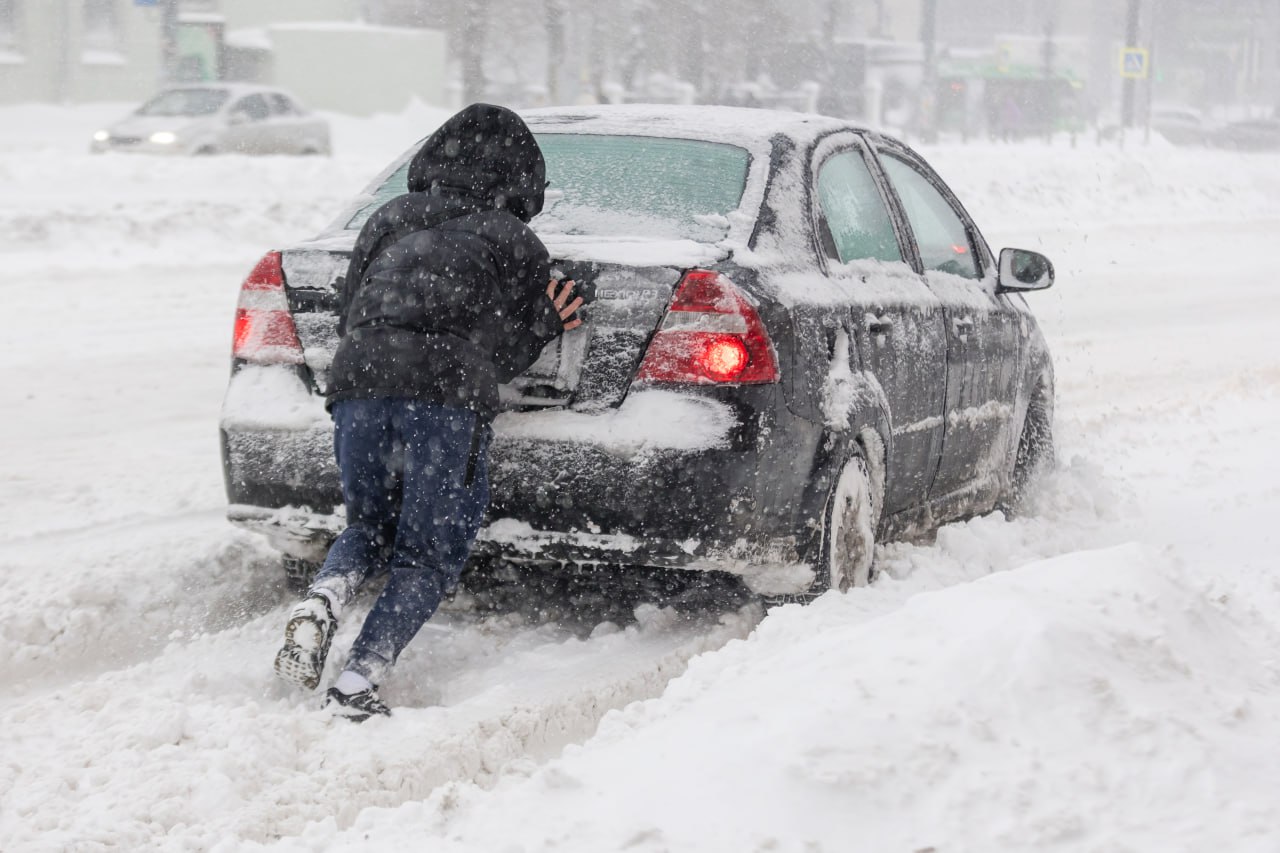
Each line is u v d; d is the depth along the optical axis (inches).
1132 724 194.7
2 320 748.0
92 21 2357.3
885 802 179.8
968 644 207.2
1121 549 239.8
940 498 366.3
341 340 269.7
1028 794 181.5
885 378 320.2
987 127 3732.8
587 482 267.3
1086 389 671.8
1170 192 2032.5
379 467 261.1
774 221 302.7
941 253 385.1
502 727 244.8
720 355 269.3
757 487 274.1
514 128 270.8
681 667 279.1
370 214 319.9
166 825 207.9
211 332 745.6
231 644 289.4
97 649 293.1
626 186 309.3
